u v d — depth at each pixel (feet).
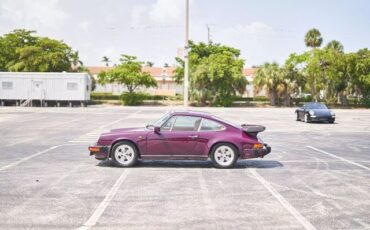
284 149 51.65
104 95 216.13
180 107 174.09
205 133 37.19
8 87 156.76
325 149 52.01
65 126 80.69
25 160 40.91
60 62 202.28
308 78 195.31
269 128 82.79
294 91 195.11
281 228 20.66
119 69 192.95
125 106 180.96
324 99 202.49
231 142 36.99
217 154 37.19
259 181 31.86
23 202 25.04
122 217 22.12
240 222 21.49
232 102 193.57
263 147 37.58
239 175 34.22
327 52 199.72
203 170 36.19
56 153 45.78
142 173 34.42
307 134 71.00
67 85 158.10
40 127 78.33
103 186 29.45
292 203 25.48
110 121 93.66
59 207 23.99
